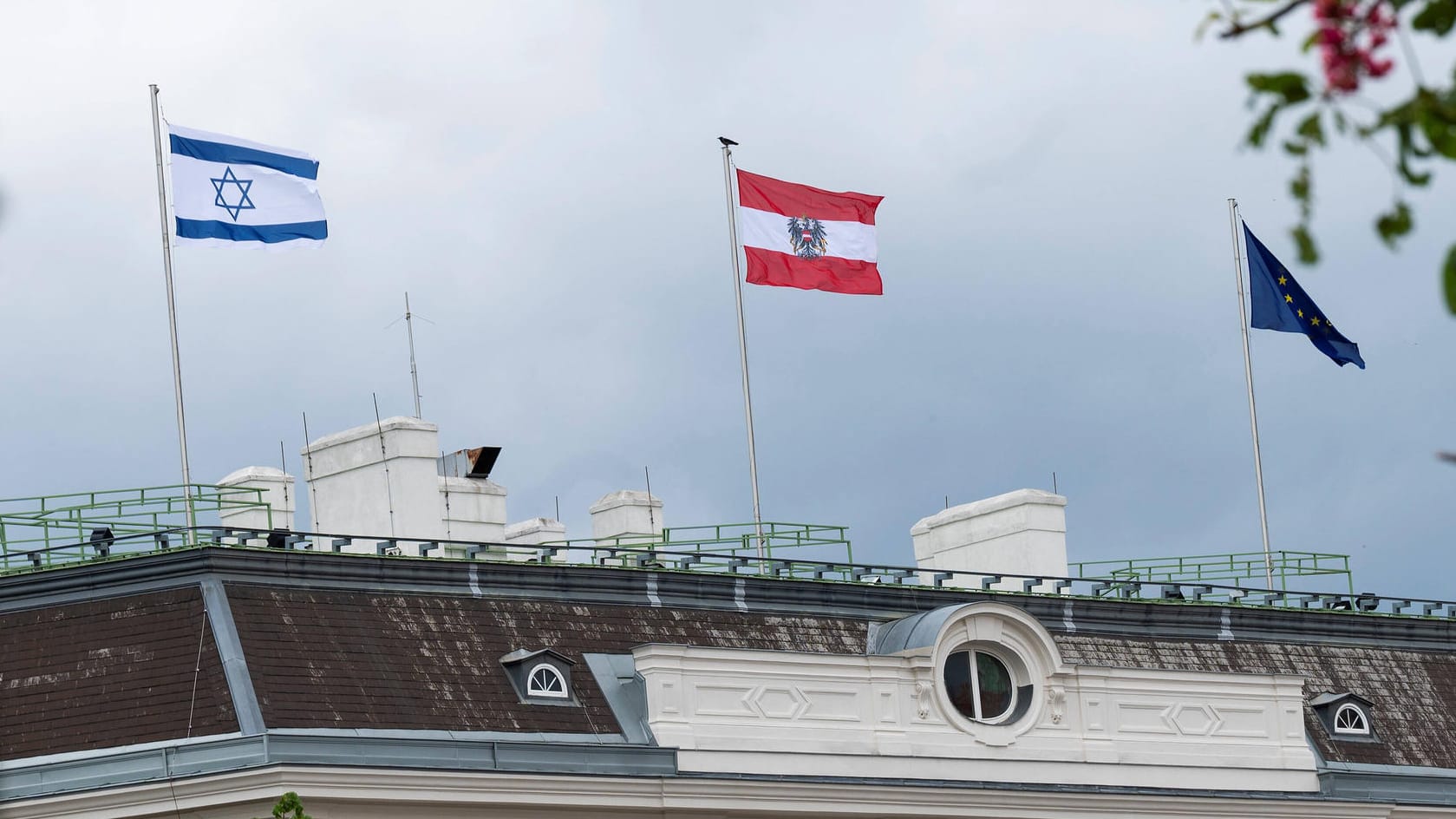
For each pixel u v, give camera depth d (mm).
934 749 68625
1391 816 77062
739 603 69625
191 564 60938
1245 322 92000
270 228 73188
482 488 82438
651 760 63531
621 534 73688
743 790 64562
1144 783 71875
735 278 80375
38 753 58219
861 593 71875
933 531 88688
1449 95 12742
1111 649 75625
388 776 58906
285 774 57312
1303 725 76250
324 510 77062
